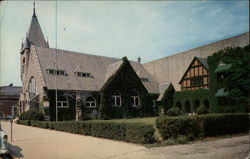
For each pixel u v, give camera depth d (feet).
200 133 41.14
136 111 110.01
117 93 104.83
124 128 39.63
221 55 96.53
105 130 43.86
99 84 108.68
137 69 137.59
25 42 123.13
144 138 35.68
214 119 44.27
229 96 88.94
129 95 107.96
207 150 31.37
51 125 64.64
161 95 126.21
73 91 98.22
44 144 37.63
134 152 30.42
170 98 123.03
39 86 95.14
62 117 93.86
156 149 32.04
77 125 52.65
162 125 38.11
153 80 139.95
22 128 67.51
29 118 83.87
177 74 136.98
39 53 103.81
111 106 100.58
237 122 49.42
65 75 101.60
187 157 27.40
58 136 47.85
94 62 119.85
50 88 92.02
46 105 88.99
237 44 109.19
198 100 107.55
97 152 30.81
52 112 91.35
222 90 93.76
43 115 87.71
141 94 113.09
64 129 58.13
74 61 112.16
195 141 38.29
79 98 97.76
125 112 105.09
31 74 105.50
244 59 86.74
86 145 36.24
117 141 39.65
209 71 101.35
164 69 146.92
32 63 105.81
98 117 99.71
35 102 93.76
